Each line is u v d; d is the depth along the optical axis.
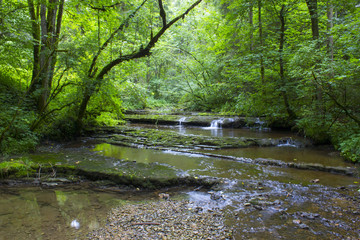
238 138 8.54
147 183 4.36
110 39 8.09
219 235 2.71
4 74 8.57
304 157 6.46
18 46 6.67
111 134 9.94
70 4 8.47
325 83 6.66
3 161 5.13
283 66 9.78
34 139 7.09
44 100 8.24
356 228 2.85
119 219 3.13
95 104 10.09
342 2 7.92
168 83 29.17
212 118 14.08
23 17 7.07
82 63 7.29
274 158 6.37
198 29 17.50
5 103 7.24
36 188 4.31
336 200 3.68
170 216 3.21
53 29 8.68
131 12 7.62
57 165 5.00
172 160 6.22
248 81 11.79
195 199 3.83
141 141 8.63
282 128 11.64
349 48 6.61
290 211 3.32
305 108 8.66
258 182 4.45
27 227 2.92
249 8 9.97
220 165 5.73
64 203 3.68
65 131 8.79
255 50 10.12
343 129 7.18
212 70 19.14
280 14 9.59
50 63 7.96
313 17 8.19
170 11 15.70
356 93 6.73
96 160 5.55
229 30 12.62
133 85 12.95
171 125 14.31
